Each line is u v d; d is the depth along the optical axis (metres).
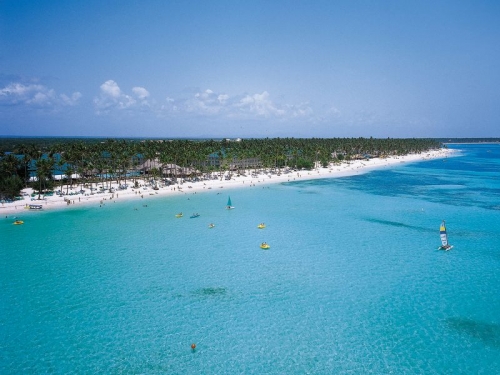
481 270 64.25
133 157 174.75
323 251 74.94
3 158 145.62
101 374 38.28
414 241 81.44
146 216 107.25
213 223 99.00
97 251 75.38
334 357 40.81
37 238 84.50
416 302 52.81
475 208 116.44
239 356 41.19
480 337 44.19
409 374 38.00
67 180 153.88
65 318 48.84
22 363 40.00
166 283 59.59
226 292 56.41
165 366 39.56
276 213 111.25
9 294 55.59
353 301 53.28
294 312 50.38
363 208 117.75
